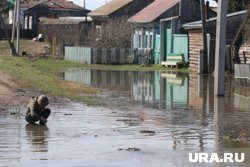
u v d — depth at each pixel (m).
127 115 21.17
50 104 23.89
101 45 60.72
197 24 45.62
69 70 46.06
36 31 97.62
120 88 32.06
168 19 53.22
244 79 32.81
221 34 27.62
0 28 94.12
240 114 21.84
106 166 13.07
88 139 16.16
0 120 19.47
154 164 13.35
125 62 55.53
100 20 77.94
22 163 13.24
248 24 38.81
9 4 93.50
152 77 40.03
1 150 14.59
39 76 37.16
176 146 15.39
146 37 59.59
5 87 29.86
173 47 52.19
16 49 72.19
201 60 43.31
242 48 40.41
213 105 24.62
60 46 67.69
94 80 36.97
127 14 76.94
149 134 17.09
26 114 19.00
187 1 53.19
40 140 15.94
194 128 18.36
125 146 15.23
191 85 34.12
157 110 22.84
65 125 18.58
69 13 106.56
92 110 22.36
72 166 13.03
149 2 78.00
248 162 13.68
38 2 106.31
